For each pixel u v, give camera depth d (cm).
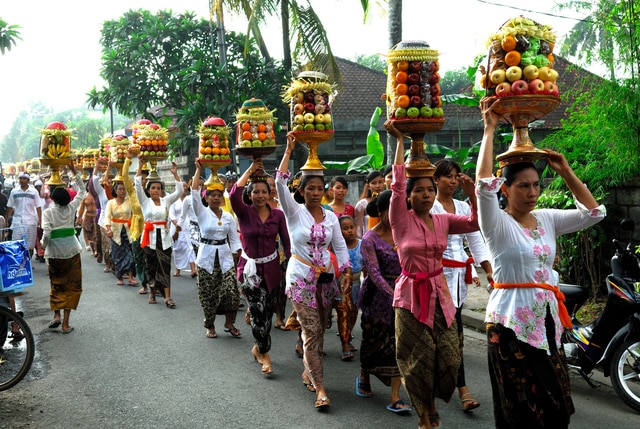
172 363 623
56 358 648
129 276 1084
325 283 516
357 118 1947
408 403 501
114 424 473
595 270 774
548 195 800
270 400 515
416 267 408
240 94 1670
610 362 492
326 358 632
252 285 572
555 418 339
